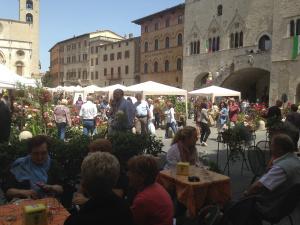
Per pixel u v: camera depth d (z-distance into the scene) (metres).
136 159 4.57
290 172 5.84
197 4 53.94
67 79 103.44
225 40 49.09
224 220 4.94
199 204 6.23
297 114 12.45
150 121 18.61
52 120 16.39
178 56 60.25
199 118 18.64
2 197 6.67
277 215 5.55
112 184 3.44
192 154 7.74
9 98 17.14
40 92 17.05
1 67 17.14
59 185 5.78
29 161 5.78
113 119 11.52
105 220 3.30
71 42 100.44
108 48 83.88
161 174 7.02
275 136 6.22
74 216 3.37
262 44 44.69
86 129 17.42
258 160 9.09
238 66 45.34
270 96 41.66
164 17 63.22
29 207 3.83
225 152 15.91
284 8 40.44
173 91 28.25
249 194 5.97
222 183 6.55
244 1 46.56
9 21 86.06
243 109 32.47
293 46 39.09
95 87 39.75
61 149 7.36
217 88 32.28
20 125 15.55
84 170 3.42
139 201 4.36
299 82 38.38
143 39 69.31
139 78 74.38
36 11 88.75
